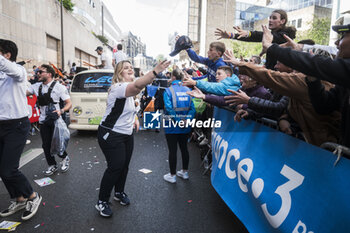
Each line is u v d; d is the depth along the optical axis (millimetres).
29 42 16641
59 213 2791
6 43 2592
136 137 6656
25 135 2740
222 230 2516
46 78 3715
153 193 3336
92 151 5266
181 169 4301
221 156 2879
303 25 22250
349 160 1334
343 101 1590
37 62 17969
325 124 1758
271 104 2064
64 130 3812
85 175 3920
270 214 1844
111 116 2631
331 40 17891
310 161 1595
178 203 3072
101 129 2680
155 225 2586
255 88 2850
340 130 1653
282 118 2023
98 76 6695
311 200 1522
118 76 2666
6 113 2572
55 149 3732
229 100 2287
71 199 3125
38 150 5223
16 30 14898
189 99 3582
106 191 2709
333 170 1420
